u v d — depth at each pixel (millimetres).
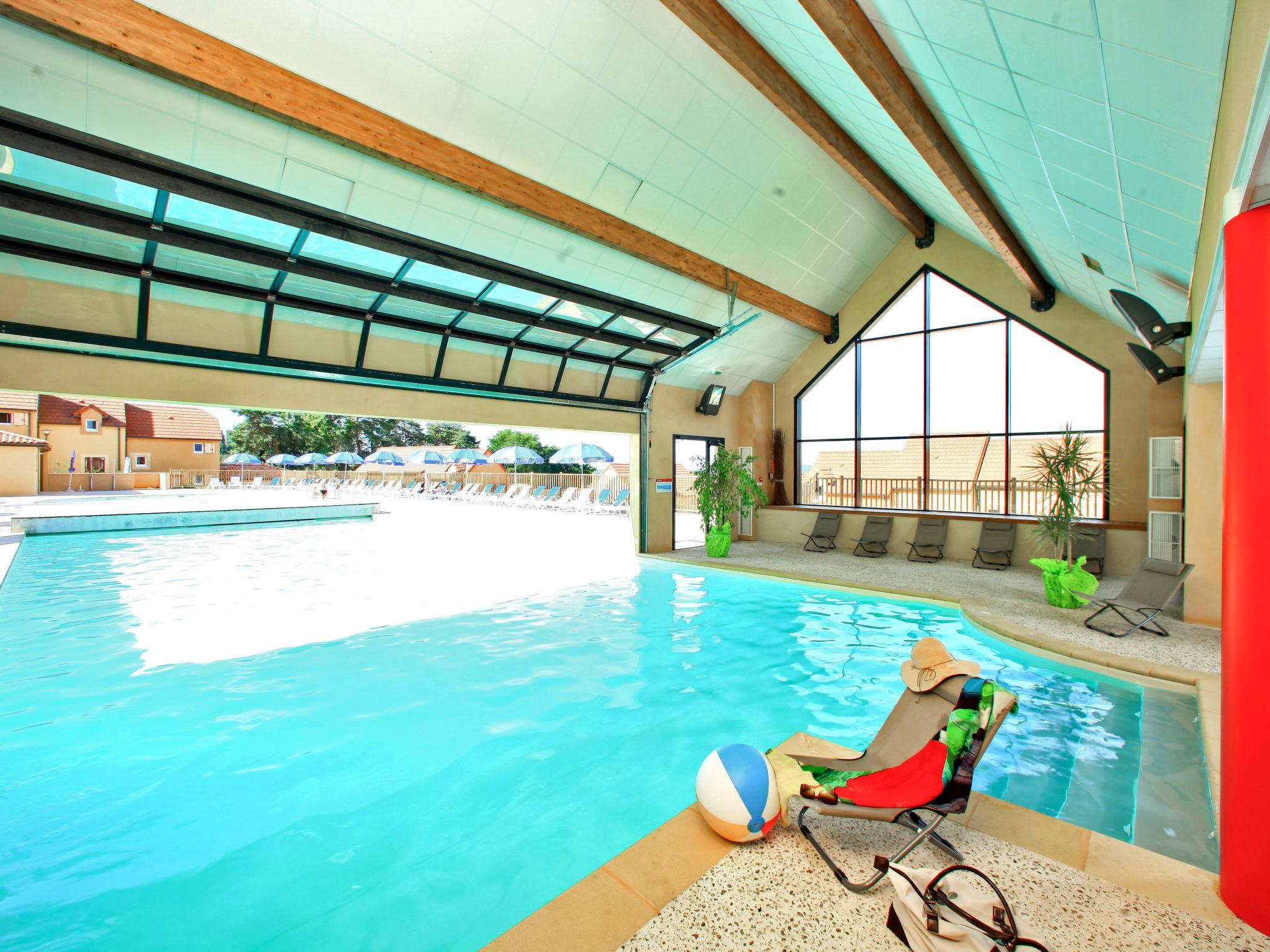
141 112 4453
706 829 2439
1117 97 2773
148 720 4031
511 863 2607
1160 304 6059
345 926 2248
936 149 5434
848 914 1928
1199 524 5691
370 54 4773
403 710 4191
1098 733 3742
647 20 5645
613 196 6938
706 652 5465
